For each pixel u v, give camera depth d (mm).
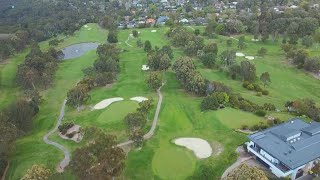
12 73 181000
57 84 162875
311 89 144875
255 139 93125
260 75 159750
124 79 158375
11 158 100375
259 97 135000
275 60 178875
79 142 105438
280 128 97750
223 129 107188
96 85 151875
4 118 109250
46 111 133000
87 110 127750
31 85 156375
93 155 79812
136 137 98500
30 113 120375
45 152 101812
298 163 84125
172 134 107375
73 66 188000
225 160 92500
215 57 170250
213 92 128625
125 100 133125
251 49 196875
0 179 91000
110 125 114188
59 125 118438
